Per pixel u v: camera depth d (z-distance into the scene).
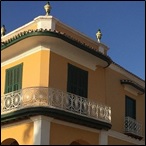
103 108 16.80
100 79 18.20
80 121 15.36
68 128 15.27
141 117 21.36
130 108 20.44
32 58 15.92
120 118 19.08
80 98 15.72
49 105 14.30
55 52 15.87
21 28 17.22
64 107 14.85
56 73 15.63
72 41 15.48
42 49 15.62
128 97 20.38
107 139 17.20
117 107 19.02
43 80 15.20
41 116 14.04
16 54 16.72
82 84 16.92
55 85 15.45
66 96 15.09
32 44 15.67
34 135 14.07
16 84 16.33
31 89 14.58
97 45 18.47
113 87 19.05
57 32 14.88
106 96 18.30
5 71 17.22
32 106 14.04
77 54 16.62
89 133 16.31
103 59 17.33
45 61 15.46
